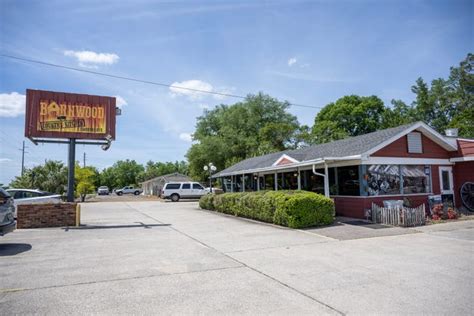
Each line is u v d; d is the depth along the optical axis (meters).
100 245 9.06
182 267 6.55
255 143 44.19
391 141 13.82
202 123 52.22
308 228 11.58
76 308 4.40
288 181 20.64
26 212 12.86
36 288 5.28
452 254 7.25
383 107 50.06
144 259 7.29
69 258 7.44
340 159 13.48
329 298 4.67
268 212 13.27
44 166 29.47
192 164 45.94
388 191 14.18
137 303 4.57
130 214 18.92
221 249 8.34
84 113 14.52
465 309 4.18
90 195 57.66
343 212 15.00
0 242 9.59
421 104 45.81
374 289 5.01
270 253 7.75
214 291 5.05
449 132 16.53
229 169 30.25
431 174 15.22
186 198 33.41
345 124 49.75
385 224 12.12
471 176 15.39
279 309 4.29
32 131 13.66
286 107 51.53
